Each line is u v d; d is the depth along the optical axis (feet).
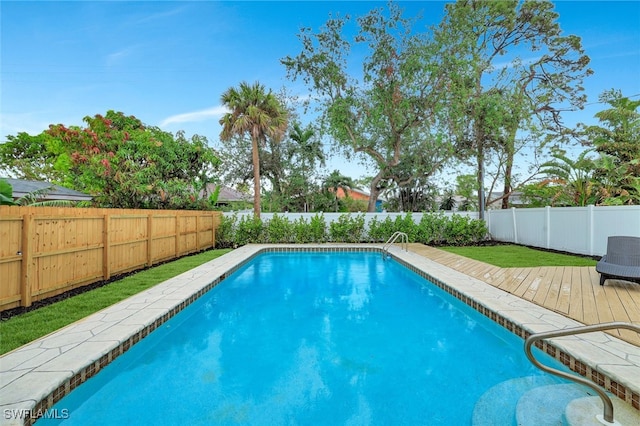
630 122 46.09
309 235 48.14
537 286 20.52
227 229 46.65
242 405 10.03
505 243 47.83
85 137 46.44
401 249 41.37
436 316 18.48
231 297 22.72
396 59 52.31
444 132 51.70
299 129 69.82
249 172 70.95
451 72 49.70
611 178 41.73
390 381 11.46
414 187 67.21
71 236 19.56
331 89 56.49
